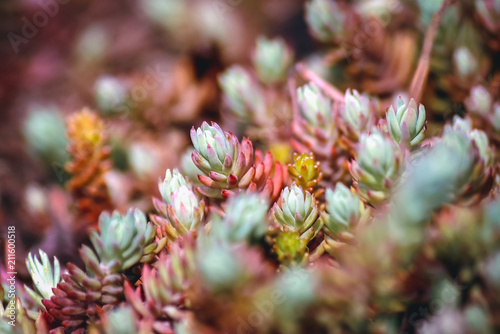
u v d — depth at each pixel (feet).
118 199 0.94
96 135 0.92
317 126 0.79
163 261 0.69
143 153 0.96
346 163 0.79
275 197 0.74
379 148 0.68
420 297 0.65
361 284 0.64
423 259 0.64
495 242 0.63
